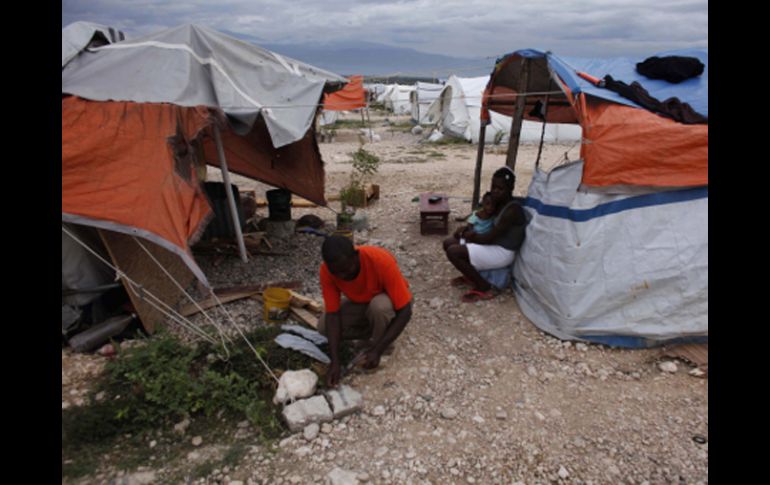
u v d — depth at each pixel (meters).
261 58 5.39
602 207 4.02
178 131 3.98
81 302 4.09
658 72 4.68
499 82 6.86
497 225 4.70
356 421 3.14
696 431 3.01
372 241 6.68
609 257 3.97
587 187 4.09
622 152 3.87
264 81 5.06
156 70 4.43
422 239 6.75
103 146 3.69
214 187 6.27
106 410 3.10
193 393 3.18
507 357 3.88
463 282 5.25
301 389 3.28
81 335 3.85
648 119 3.90
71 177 3.62
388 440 2.98
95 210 3.64
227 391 3.22
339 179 11.27
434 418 3.18
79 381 3.45
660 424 3.09
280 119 4.73
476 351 3.97
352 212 7.39
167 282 4.71
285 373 3.38
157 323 4.26
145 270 4.36
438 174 11.91
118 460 2.79
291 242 6.66
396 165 13.44
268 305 4.42
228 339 3.93
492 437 3.00
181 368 3.44
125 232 3.67
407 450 2.89
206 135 6.39
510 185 4.73
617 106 4.16
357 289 3.47
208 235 6.25
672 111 3.99
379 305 3.42
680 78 4.55
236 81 4.91
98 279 4.23
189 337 4.14
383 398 3.37
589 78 4.60
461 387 3.50
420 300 4.91
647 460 2.80
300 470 2.74
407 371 3.67
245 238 6.34
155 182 3.75
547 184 4.42
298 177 7.34
